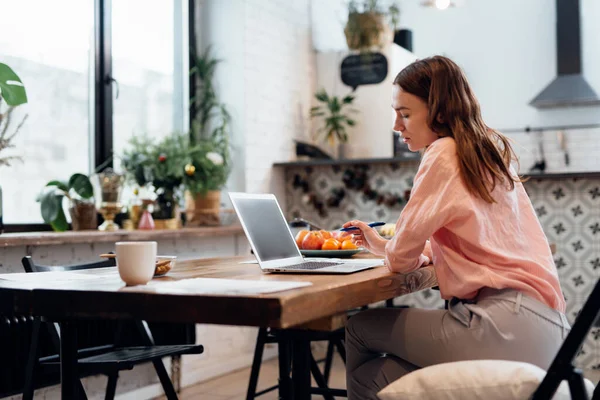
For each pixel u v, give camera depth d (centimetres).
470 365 165
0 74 305
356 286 166
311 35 588
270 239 218
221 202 495
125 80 446
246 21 496
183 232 405
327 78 577
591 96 566
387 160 496
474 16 625
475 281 183
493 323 177
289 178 548
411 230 186
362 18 549
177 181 430
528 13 610
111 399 264
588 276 464
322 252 256
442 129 199
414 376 167
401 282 195
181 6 498
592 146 525
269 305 135
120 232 360
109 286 162
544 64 604
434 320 189
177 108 494
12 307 163
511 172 204
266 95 518
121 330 271
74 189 371
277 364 493
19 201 377
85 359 236
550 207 476
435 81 198
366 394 200
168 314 146
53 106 396
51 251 345
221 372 456
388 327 195
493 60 619
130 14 451
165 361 412
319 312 148
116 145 437
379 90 551
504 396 158
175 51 492
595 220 463
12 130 371
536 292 182
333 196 531
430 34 638
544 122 604
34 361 244
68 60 405
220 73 500
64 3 402
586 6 595
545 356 178
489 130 203
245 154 492
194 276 191
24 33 379
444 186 185
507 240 190
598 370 457
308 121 578
